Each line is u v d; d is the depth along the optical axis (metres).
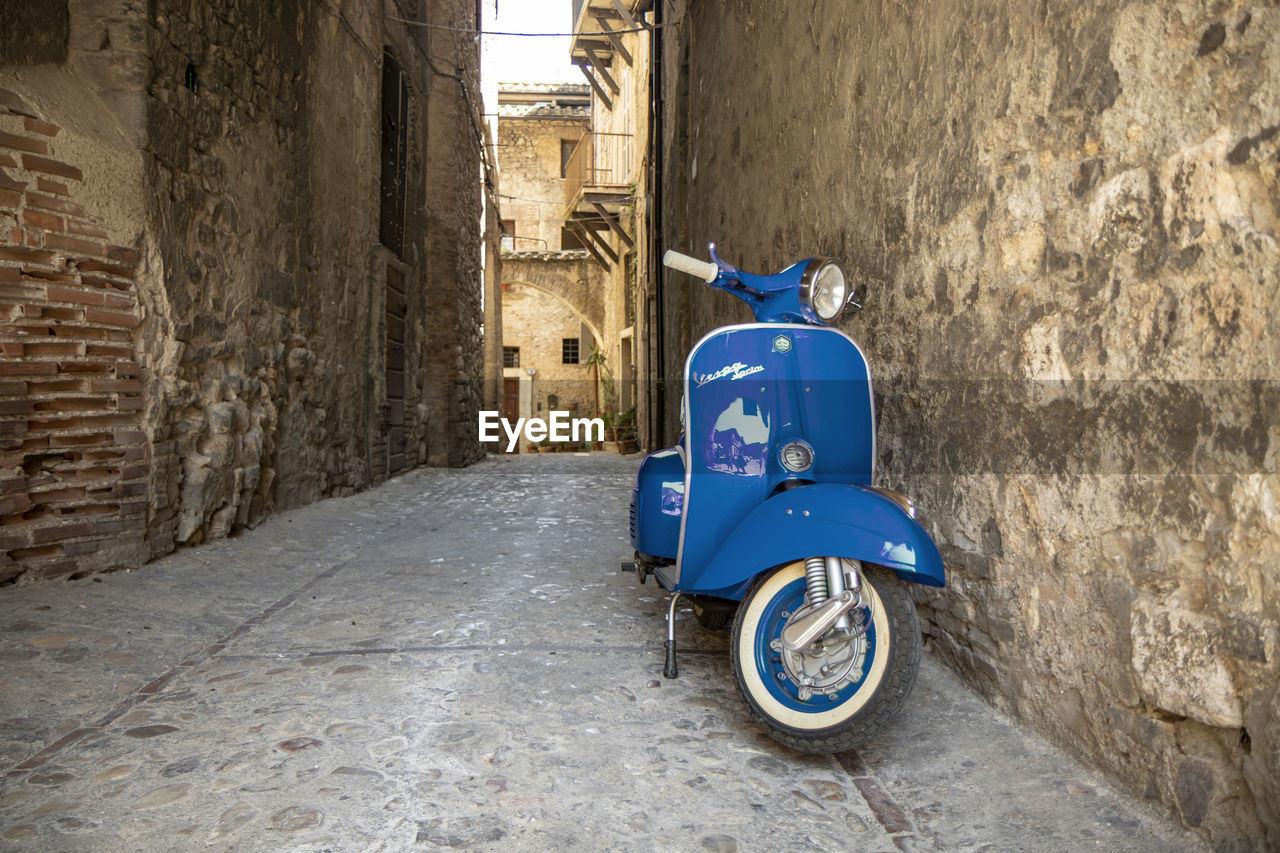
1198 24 1.76
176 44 4.73
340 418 7.69
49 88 4.12
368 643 3.33
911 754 2.31
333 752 2.30
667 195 11.84
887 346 3.34
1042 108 2.29
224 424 5.07
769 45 5.35
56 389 4.04
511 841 1.86
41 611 3.44
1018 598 2.44
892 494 2.35
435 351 12.80
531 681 2.91
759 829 1.94
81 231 4.11
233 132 5.41
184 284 4.78
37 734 2.38
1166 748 1.89
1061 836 1.88
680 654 3.22
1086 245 2.12
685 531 2.72
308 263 6.76
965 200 2.71
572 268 25.50
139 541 4.30
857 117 3.70
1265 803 1.63
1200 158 1.76
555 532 6.19
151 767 2.19
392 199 10.14
